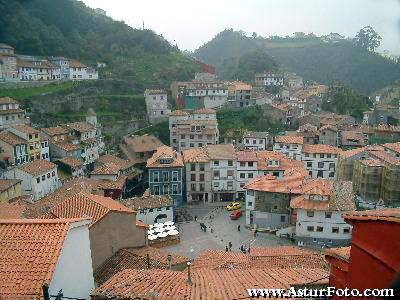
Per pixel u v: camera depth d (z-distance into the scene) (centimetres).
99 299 1777
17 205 4481
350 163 8081
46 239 1633
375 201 7294
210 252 3900
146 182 9181
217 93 13425
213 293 1848
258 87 15825
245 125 12038
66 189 6281
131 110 12212
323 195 5838
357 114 13725
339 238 5812
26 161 7950
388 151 8275
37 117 10388
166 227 6209
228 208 7800
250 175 8225
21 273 1487
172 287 1981
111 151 10725
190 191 8375
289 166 8044
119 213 3497
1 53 11438
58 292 1588
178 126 10344
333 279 1339
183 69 15888
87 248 1864
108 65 15000
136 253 3475
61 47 14488
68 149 8694
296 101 14262
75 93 11888
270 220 6544
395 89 17975
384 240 971
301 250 3975
